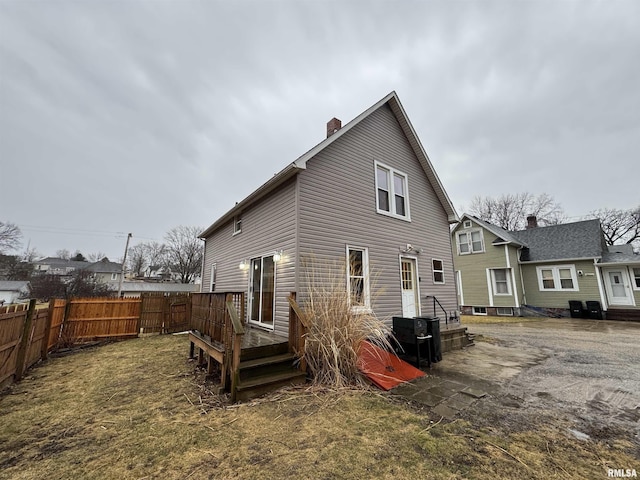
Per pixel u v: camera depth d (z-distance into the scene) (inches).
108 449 106.3
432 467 94.8
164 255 1878.7
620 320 535.5
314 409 140.9
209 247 519.2
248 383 159.6
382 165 333.4
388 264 313.6
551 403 151.6
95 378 195.5
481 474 91.0
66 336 317.7
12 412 140.4
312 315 190.9
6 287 1076.5
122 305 362.0
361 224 294.2
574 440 112.6
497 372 210.2
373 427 123.0
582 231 645.9
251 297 317.7
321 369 181.9
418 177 386.9
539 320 559.8
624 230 1043.3
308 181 255.8
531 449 105.7
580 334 387.5
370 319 198.4
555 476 89.8
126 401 153.3
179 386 175.8
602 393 165.9
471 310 690.8
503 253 647.8
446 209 416.5
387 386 173.2
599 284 573.6
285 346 196.7
